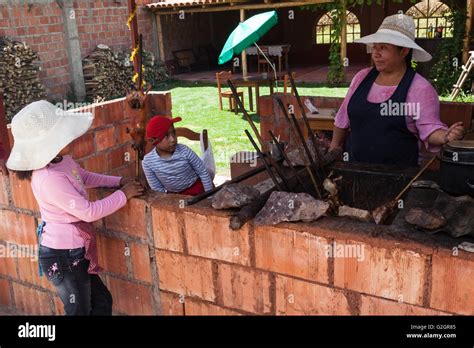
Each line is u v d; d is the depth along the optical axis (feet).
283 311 7.78
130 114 17.57
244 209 7.54
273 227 7.41
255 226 7.57
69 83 43.29
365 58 62.59
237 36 27.20
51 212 8.41
